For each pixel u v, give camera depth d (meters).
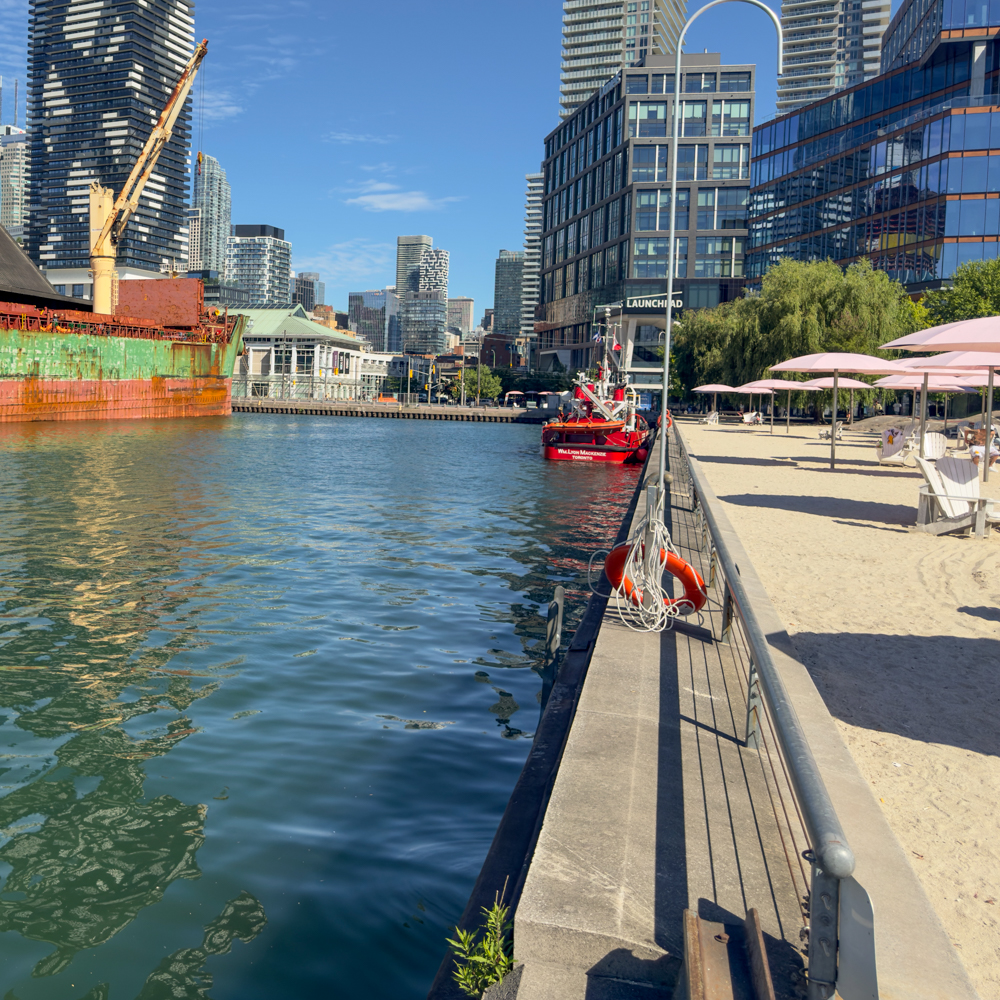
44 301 80.50
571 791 4.21
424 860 5.23
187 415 85.50
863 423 52.22
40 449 41.22
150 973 4.12
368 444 59.91
